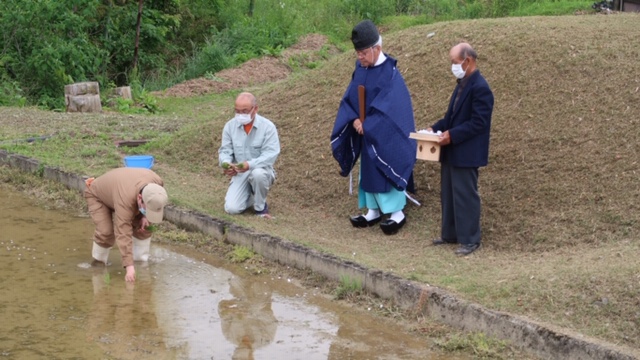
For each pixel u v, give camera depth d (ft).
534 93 30.83
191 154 37.04
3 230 29.40
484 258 24.39
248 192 29.53
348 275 23.62
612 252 22.71
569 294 20.39
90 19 66.39
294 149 34.24
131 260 24.47
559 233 24.89
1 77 57.21
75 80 60.59
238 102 28.48
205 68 66.85
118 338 20.49
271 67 66.13
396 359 19.38
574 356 18.37
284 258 25.75
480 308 20.35
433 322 21.20
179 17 72.95
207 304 22.98
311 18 79.36
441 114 32.07
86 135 41.16
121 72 68.90
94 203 25.58
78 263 26.23
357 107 27.71
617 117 28.35
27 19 58.65
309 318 21.98
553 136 28.63
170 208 30.04
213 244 27.89
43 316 21.80
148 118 48.14
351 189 30.07
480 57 33.76
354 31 27.14
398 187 26.91
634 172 25.99
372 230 27.94
